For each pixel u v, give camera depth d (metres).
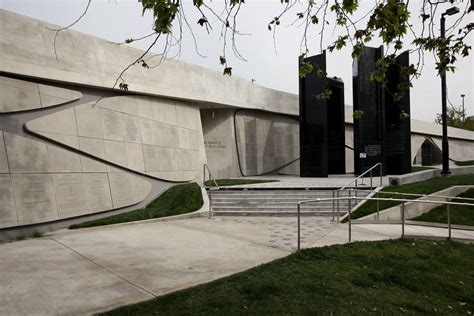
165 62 14.43
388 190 12.71
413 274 5.62
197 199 12.20
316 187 13.48
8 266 5.61
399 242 7.41
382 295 4.70
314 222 9.89
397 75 18.88
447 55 3.62
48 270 5.38
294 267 5.48
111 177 11.21
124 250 6.68
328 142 22.95
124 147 11.98
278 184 15.04
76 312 3.86
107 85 11.59
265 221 10.15
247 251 6.61
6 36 8.91
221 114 19.73
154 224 9.71
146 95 13.60
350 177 19.44
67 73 10.33
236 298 4.21
